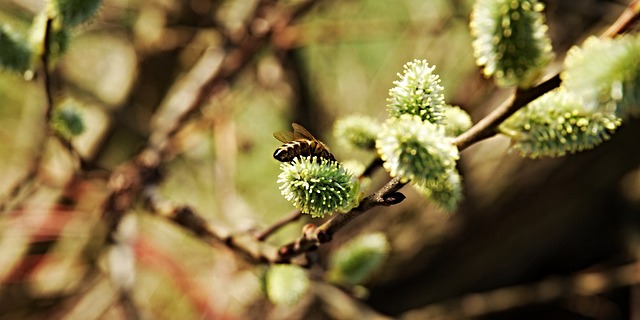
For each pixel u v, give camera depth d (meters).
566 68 0.23
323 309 0.60
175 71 0.70
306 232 0.29
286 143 0.26
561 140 0.25
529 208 0.62
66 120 0.35
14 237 0.58
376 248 0.35
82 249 0.62
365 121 0.30
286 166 0.25
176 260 0.59
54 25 0.32
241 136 0.63
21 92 0.85
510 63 0.24
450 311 0.69
